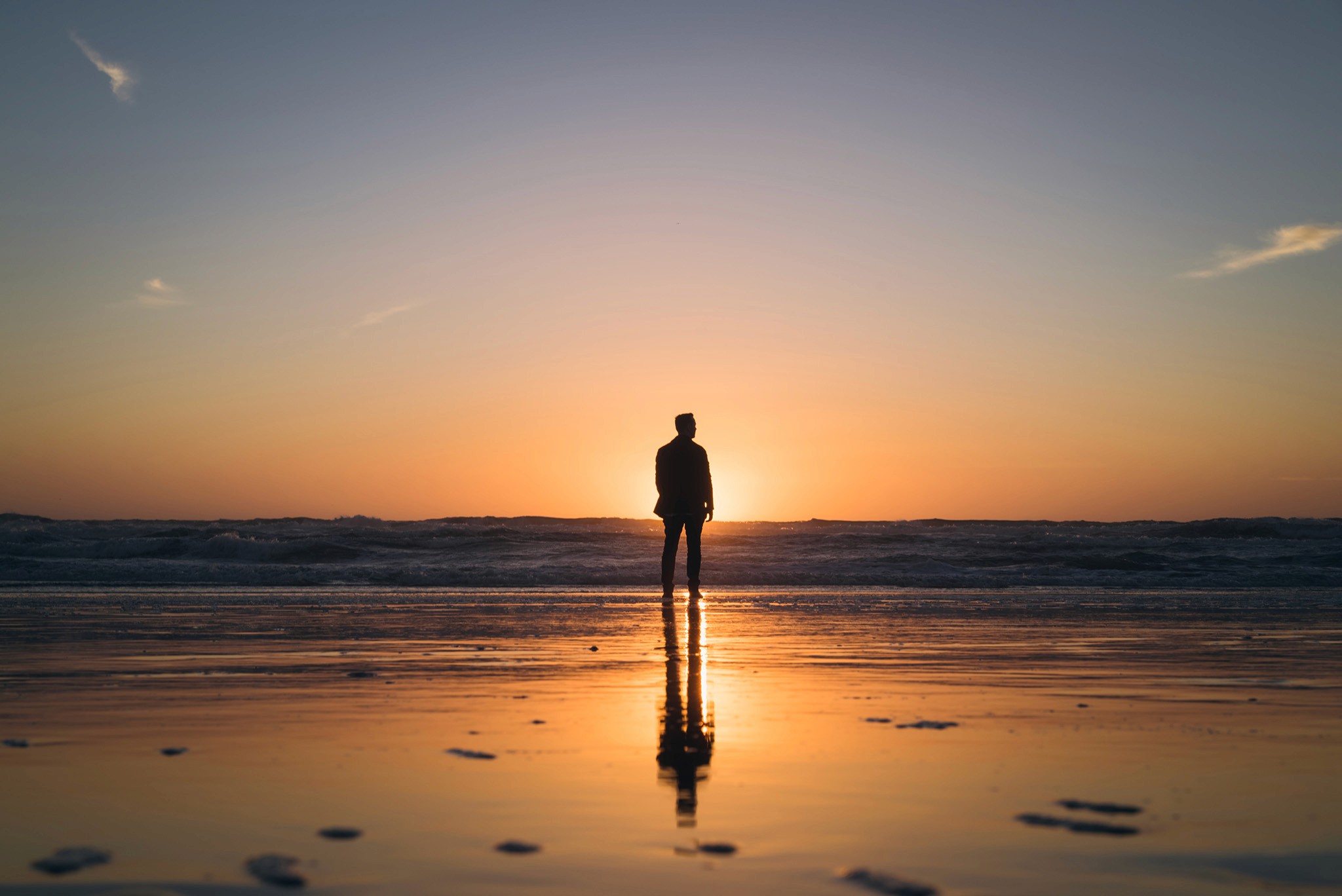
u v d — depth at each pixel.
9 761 2.37
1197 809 1.92
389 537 22.48
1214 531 34.88
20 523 31.20
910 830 1.77
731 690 3.71
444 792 2.05
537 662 4.63
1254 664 4.68
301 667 4.41
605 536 23.69
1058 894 1.44
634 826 1.79
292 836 1.72
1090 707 3.30
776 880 1.49
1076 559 19.16
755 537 24.16
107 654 4.92
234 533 25.11
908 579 15.63
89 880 1.47
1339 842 1.70
